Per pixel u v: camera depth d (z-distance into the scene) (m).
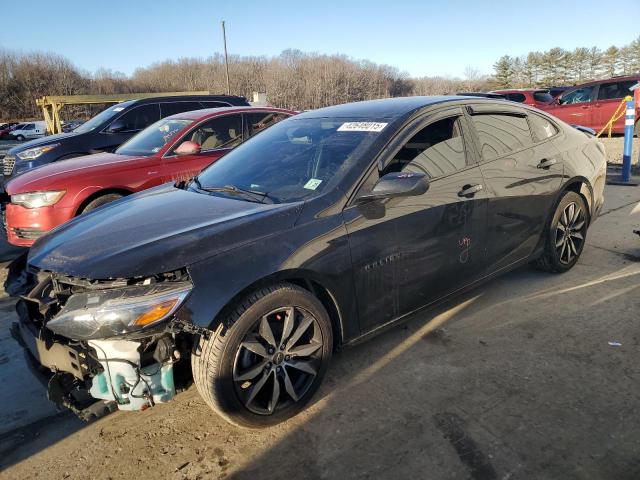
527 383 2.74
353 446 2.36
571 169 4.02
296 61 85.69
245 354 2.38
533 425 2.41
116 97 14.30
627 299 3.65
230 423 2.53
